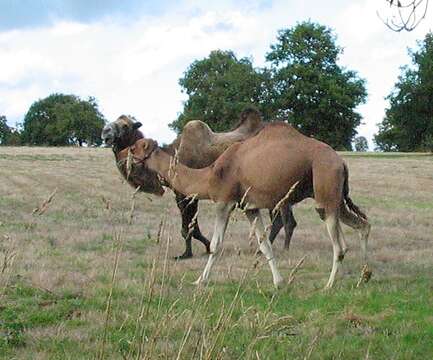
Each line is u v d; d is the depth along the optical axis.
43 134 120.88
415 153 63.31
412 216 17.20
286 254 11.15
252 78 66.62
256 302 7.52
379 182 29.02
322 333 6.41
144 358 4.58
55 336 6.28
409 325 6.78
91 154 55.19
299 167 8.70
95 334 6.34
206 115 70.50
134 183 9.98
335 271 8.66
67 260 10.12
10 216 15.92
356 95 65.06
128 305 7.33
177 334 5.77
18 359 5.71
